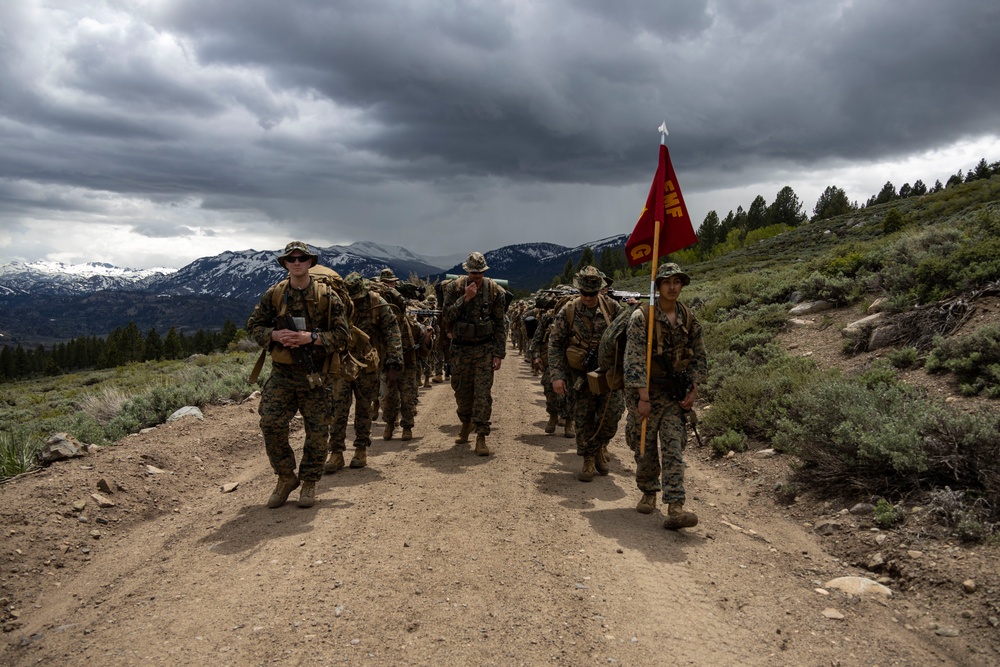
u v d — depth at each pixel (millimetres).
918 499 4809
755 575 4121
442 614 3367
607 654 3041
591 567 4102
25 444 6688
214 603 3502
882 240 16703
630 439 5352
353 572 3885
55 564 4180
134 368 37031
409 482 5996
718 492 6133
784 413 7406
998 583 3566
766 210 105875
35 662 2957
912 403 6117
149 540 4680
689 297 19875
